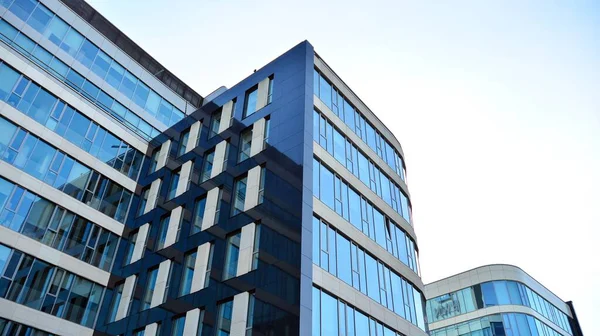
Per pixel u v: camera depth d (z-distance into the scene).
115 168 39.31
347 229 29.98
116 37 45.16
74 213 34.81
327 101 34.44
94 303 33.38
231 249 28.50
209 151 36.25
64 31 40.56
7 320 28.52
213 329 25.89
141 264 34.09
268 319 23.83
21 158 32.81
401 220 37.31
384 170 38.28
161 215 36.06
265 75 36.31
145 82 46.25
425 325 33.88
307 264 24.72
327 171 30.73
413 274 35.34
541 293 64.12
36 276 30.89
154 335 28.78
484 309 59.12
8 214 30.75
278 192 28.44
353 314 26.78
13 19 36.97
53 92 36.84
